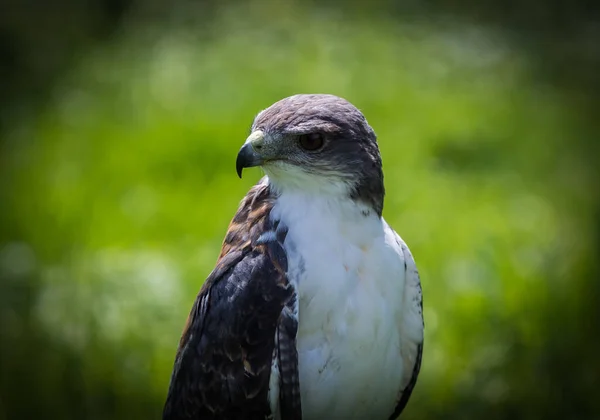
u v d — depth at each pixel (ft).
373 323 20.51
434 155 50.55
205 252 39.17
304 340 20.45
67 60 63.46
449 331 33.50
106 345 32.86
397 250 21.13
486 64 63.67
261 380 20.40
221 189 44.65
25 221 42.24
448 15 72.49
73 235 41.11
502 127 53.62
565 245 37.70
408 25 70.08
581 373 32.22
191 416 21.42
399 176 46.09
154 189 45.11
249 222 21.20
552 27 70.85
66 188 45.14
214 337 20.81
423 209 43.11
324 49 63.21
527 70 63.16
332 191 20.61
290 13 70.23
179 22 69.62
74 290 35.42
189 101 54.75
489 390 31.91
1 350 32.73
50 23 68.13
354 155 20.52
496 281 35.63
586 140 53.16
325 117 20.56
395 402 22.85
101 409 31.45
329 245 20.33
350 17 70.79
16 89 59.52
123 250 39.65
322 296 20.20
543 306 34.14
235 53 62.44
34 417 31.37
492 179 48.19
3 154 49.44
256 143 20.66
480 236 40.24
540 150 51.19
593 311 33.99
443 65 62.39
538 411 31.42
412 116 53.78
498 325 33.65
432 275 36.55
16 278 36.45
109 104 55.83
